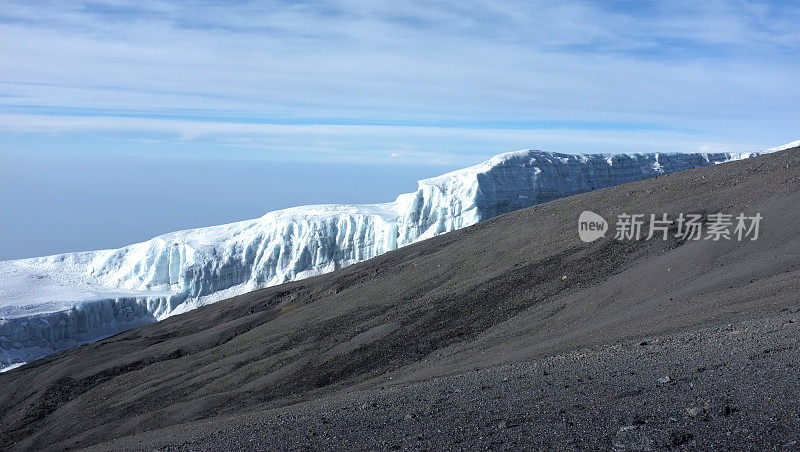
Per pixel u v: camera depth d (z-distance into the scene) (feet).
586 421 36.55
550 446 33.14
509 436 36.06
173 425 90.27
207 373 119.03
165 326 185.98
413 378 80.33
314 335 124.57
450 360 88.89
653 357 53.36
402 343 104.63
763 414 32.71
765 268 84.74
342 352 107.65
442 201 251.80
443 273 138.41
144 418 98.48
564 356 64.28
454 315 111.04
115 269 306.35
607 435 33.53
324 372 101.55
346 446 39.99
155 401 110.63
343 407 57.11
